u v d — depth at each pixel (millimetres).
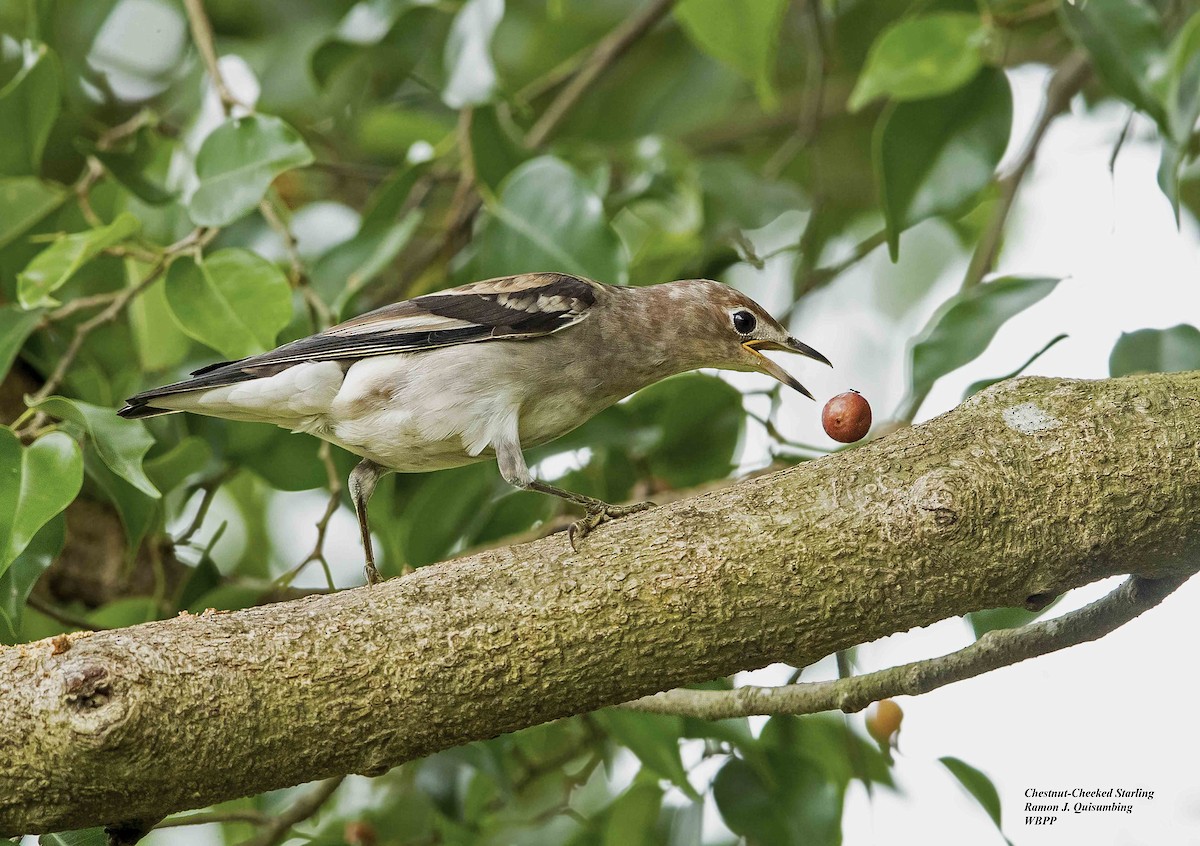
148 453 11609
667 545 6898
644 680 6867
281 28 16625
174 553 12266
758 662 6914
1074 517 6664
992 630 8750
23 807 6582
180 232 12453
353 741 6746
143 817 6863
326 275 11727
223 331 10297
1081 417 6855
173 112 16156
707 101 16312
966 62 10797
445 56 11680
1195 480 6617
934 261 17562
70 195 11875
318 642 6746
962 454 6855
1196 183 16266
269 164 10383
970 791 10125
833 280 14773
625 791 11273
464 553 11344
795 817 10266
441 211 16656
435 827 12164
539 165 11094
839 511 6820
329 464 11281
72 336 12367
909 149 10992
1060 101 13406
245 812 10711
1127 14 10250
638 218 15148
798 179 18031
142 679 6500
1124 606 7508
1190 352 9930
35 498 8266
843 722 11352
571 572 6895
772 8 12383
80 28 14945
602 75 14844
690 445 11891
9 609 8938
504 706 6812
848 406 8859
